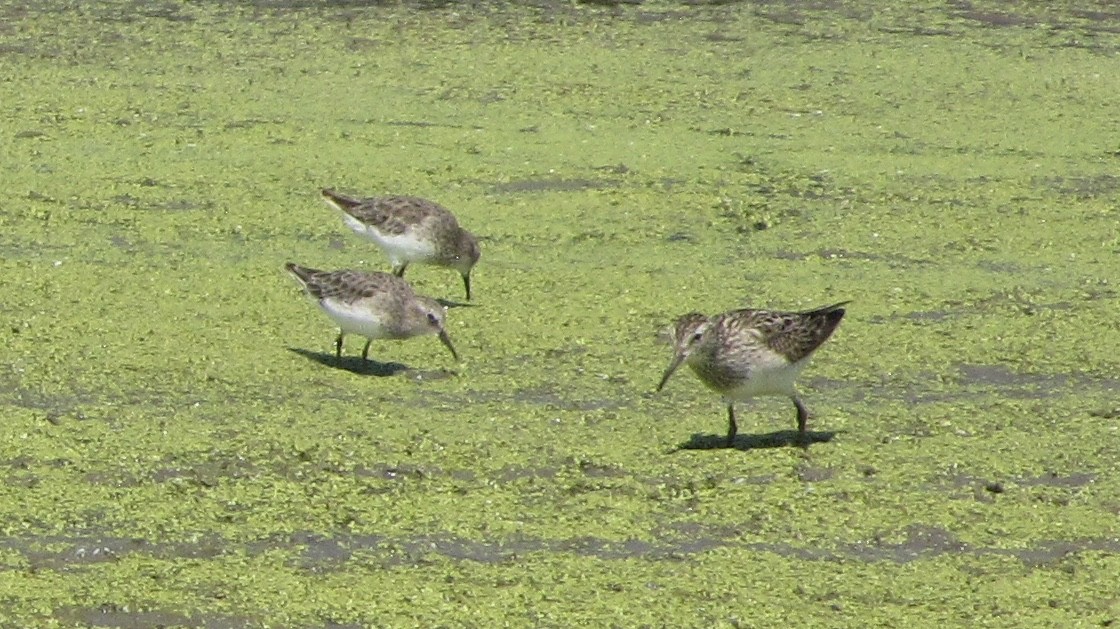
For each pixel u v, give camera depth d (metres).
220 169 21.45
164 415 14.51
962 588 12.11
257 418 14.52
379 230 17.53
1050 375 16.16
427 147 22.61
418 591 11.86
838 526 12.97
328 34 27.97
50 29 27.75
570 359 16.20
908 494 13.51
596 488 13.46
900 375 16.03
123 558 12.18
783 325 13.93
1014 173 22.39
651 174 21.84
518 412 14.90
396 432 14.35
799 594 11.96
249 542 12.48
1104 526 13.07
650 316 17.38
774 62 27.20
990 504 13.40
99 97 24.33
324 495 13.23
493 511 13.05
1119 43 28.80
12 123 22.94
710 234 19.98
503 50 27.41
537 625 11.44
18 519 12.65
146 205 20.12
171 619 11.42
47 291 17.30
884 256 19.41
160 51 26.80
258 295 17.53
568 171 21.84
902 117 24.67
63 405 14.66
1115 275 19.00
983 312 17.77
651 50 27.64
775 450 14.21
